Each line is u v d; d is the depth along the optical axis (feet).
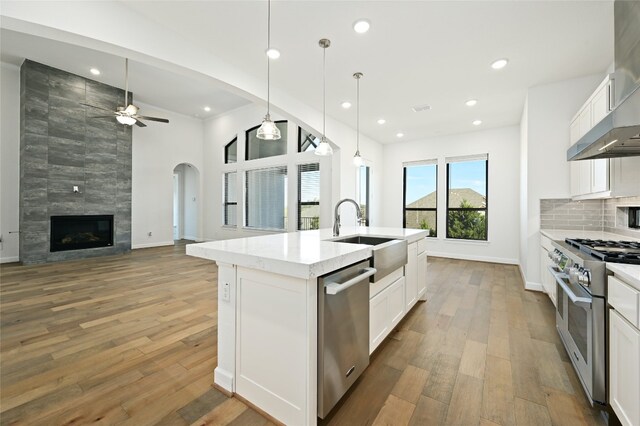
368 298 5.94
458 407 5.04
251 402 5.08
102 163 19.34
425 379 5.89
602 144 5.62
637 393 3.86
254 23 8.07
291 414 4.55
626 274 4.14
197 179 27.20
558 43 8.71
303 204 19.99
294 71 10.71
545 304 10.33
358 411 4.95
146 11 7.66
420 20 7.80
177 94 20.72
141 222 22.86
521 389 5.55
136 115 15.16
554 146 11.46
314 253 4.88
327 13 7.61
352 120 16.40
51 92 16.97
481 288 12.36
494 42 8.71
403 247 8.08
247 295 5.09
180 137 25.40
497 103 13.65
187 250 5.77
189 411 4.92
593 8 7.14
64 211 17.69
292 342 4.52
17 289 11.82
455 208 19.36
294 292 4.47
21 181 16.40
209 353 6.81
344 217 17.02
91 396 5.26
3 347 7.01
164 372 6.04
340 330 4.98
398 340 7.62
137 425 4.58
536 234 11.92
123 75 17.79
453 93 12.58
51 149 17.08
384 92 12.51
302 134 20.25
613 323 4.56
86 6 6.88
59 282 12.89
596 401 4.82
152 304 10.07
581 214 11.19
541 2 7.01
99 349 6.96
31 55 15.58
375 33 8.41
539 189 11.80
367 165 19.72
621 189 7.38
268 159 21.90
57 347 7.04
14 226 17.10
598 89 8.11
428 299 10.94
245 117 23.44
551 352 6.96
